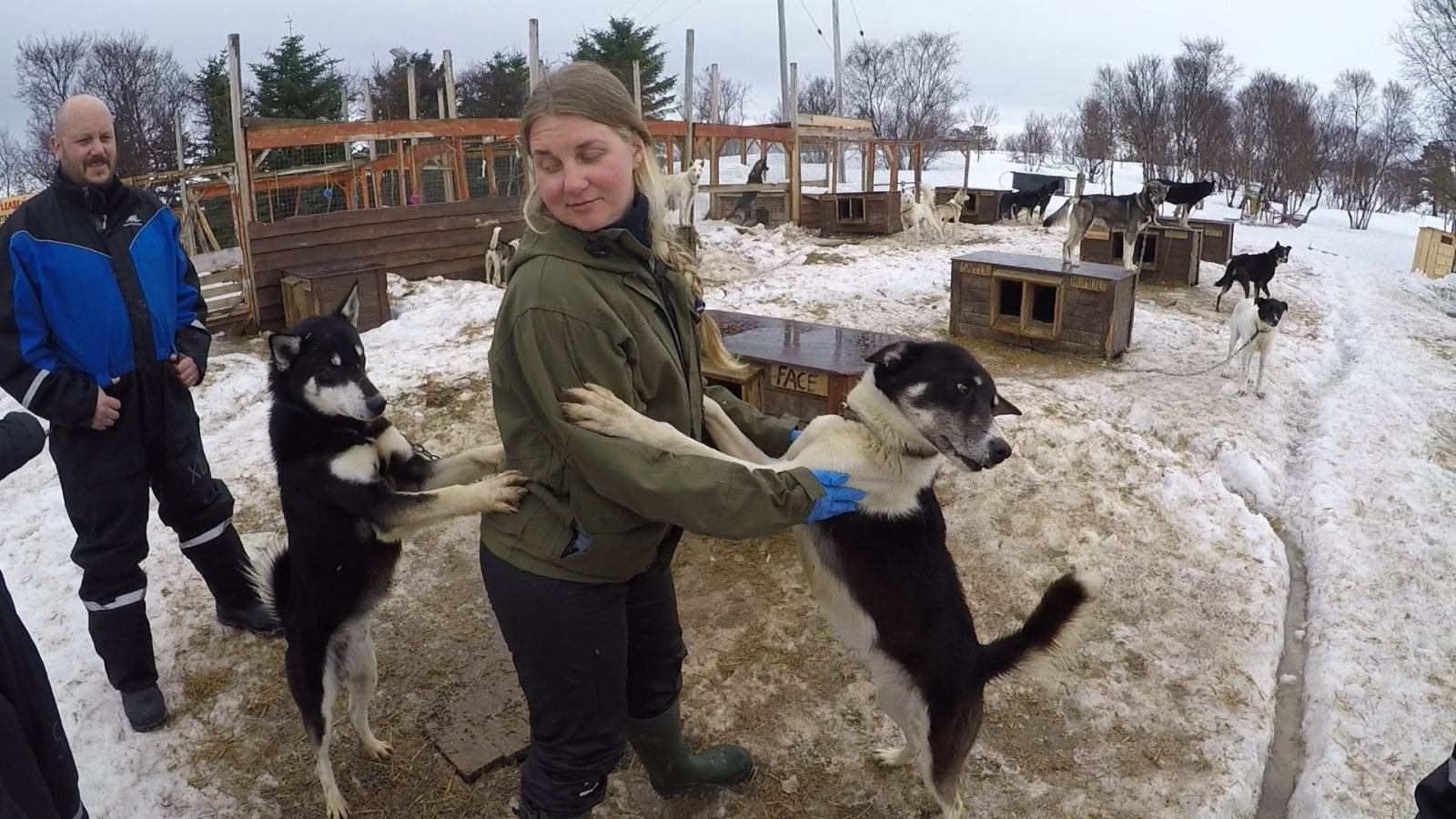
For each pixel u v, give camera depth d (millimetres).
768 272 11828
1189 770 3172
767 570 4301
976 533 4570
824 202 16078
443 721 3328
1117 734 3352
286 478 2770
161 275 3287
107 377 3113
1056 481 4980
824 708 3451
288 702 3436
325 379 2773
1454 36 24562
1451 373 8273
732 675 3627
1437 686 3666
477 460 3080
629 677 2602
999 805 3021
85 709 3375
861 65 45219
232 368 7062
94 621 3193
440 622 3955
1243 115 35031
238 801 2984
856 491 2344
